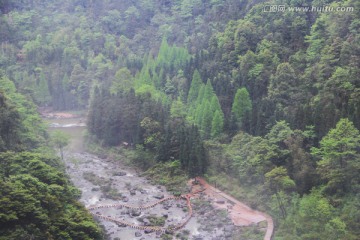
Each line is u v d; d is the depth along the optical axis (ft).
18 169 252.83
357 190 254.06
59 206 235.61
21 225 211.20
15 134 320.70
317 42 391.65
